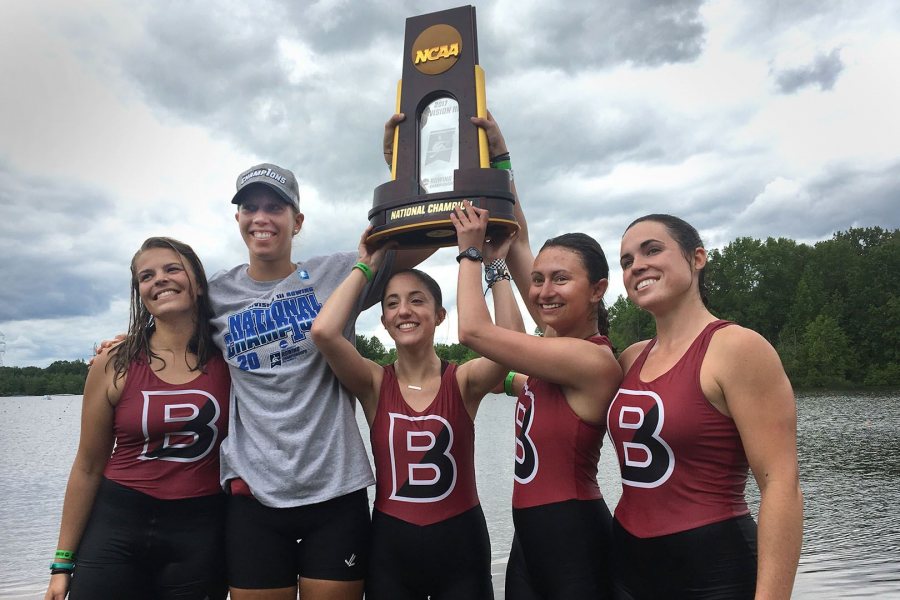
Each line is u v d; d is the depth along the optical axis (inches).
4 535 530.0
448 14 142.8
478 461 887.7
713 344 109.7
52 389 6958.7
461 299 129.9
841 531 482.3
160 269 151.5
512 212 136.9
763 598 97.7
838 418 1612.9
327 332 139.7
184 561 145.8
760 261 3663.9
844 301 3408.0
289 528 143.0
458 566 144.2
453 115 139.7
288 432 144.3
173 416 147.3
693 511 108.4
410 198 135.6
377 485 150.4
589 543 127.7
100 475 157.1
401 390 154.6
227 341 154.8
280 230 158.1
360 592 146.5
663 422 110.4
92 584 141.6
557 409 132.8
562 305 134.6
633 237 120.5
